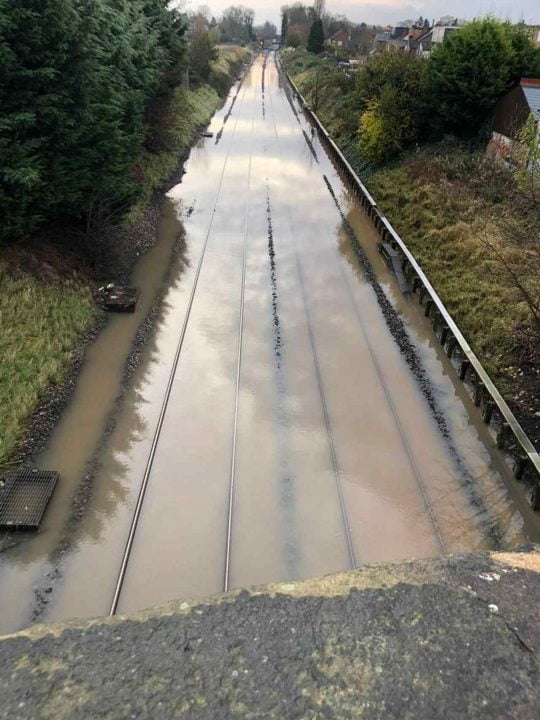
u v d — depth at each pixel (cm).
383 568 469
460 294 1375
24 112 1108
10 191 1141
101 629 407
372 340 1283
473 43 2072
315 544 770
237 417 1006
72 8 1129
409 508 836
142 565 733
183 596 695
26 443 918
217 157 2891
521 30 2261
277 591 443
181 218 2008
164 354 1192
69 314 1243
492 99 2112
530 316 1177
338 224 2023
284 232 1930
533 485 875
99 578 715
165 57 2306
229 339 1258
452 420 1032
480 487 880
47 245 1382
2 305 1138
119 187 1474
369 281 1577
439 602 432
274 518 808
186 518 803
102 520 795
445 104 2194
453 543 782
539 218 1438
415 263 1520
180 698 359
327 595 438
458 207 1772
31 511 785
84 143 1315
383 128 2334
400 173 2233
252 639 400
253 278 1567
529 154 1372
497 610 426
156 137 2444
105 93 1371
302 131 3650
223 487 857
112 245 1472
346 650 393
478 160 1995
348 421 1011
